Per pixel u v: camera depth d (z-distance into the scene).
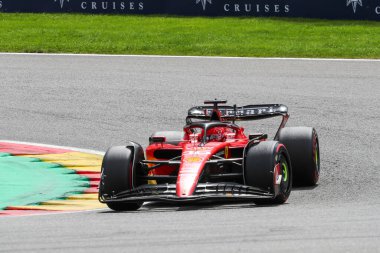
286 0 98.69
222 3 100.62
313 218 27.80
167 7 102.38
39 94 65.38
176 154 36.47
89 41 88.94
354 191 37.25
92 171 44.03
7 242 24.17
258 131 53.34
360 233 24.03
